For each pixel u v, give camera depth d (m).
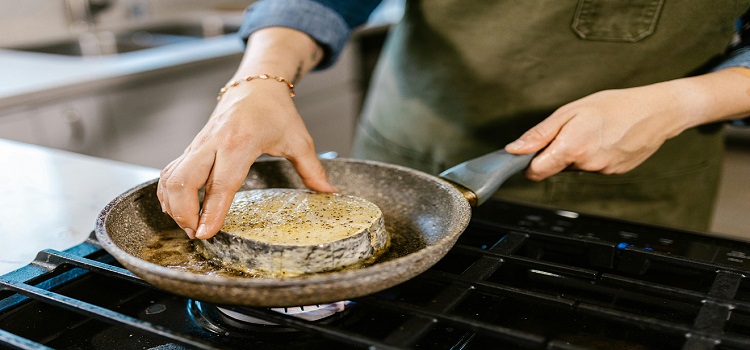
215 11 2.37
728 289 0.53
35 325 0.54
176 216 0.54
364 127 0.98
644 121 0.63
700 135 0.83
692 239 0.62
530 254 0.62
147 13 2.16
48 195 0.75
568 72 0.77
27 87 1.23
